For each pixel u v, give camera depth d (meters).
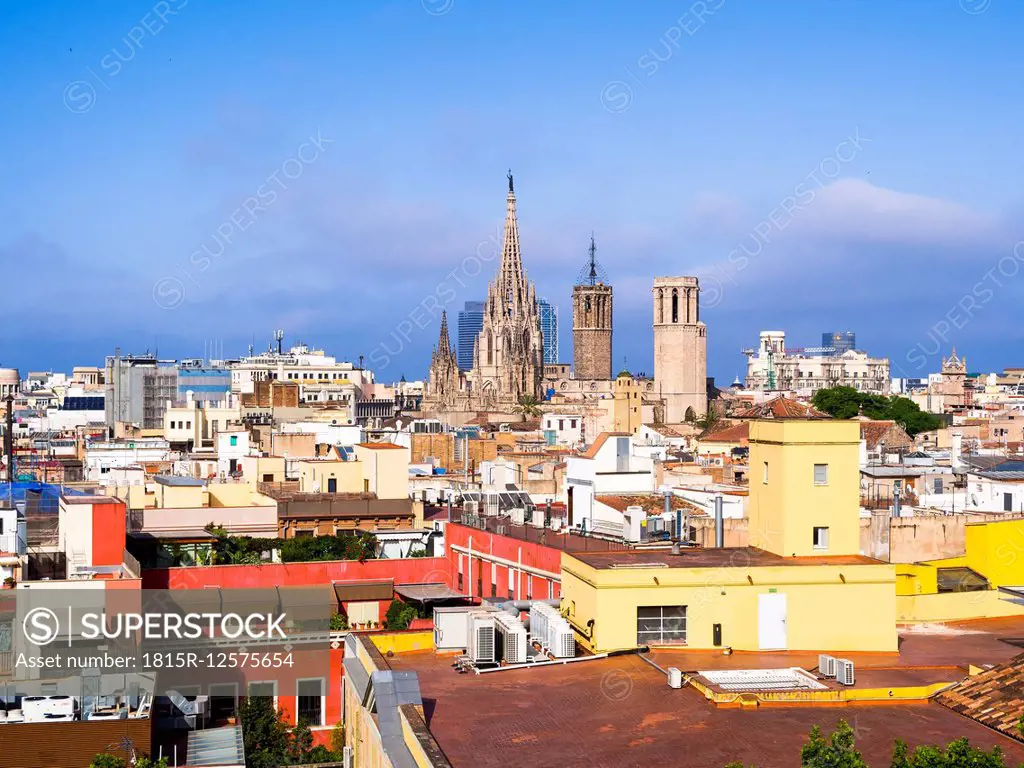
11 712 68.38
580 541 87.31
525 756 45.72
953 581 78.38
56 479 159.50
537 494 142.75
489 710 51.22
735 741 46.91
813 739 42.53
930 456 174.12
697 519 91.12
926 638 66.88
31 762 65.56
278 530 116.38
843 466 66.94
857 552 66.88
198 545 107.88
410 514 119.88
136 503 128.38
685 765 44.59
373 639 61.91
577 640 63.44
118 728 66.75
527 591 84.62
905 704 51.84
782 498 66.62
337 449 147.88
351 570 100.88
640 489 102.56
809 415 71.31
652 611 61.59
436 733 48.44
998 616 73.00
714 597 61.78
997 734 47.81
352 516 118.50
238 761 70.06
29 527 96.00
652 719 49.78
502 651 59.62
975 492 119.38
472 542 96.19
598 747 46.53
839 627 62.50
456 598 94.44
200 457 194.50
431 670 58.09
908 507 108.06
